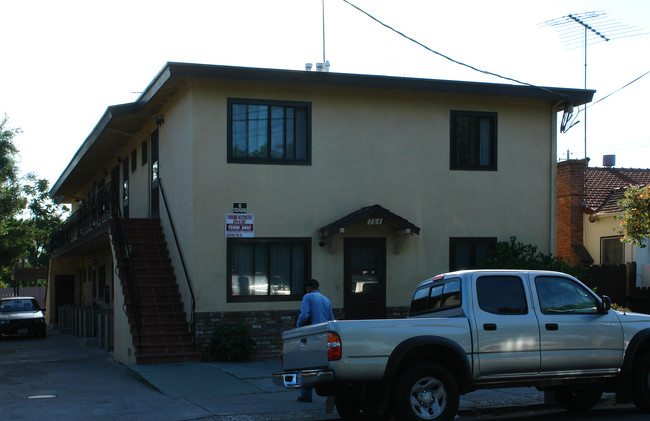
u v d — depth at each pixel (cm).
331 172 1590
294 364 868
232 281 1505
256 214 1525
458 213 1686
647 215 1647
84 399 1081
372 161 1623
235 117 1523
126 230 1752
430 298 943
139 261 1655
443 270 1662
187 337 1475
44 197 5000
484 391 1103
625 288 1942
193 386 1149
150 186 1914
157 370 1307
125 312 1520
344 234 1590
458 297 879
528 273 902
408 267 1636
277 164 1548
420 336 816
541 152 1762
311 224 1567
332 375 778
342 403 906
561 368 886
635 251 1970
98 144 2242
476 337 845
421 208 1656
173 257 1652
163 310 1534
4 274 5328
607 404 1056
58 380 1338
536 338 873
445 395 818
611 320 923
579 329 898
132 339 1452
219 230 1495
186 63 1438
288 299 1541
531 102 1761
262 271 1532
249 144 1533
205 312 1472
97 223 1958
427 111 1675
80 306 2620
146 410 970
